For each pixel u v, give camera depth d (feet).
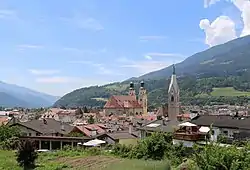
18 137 279.28
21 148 176.86
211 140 84.28
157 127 272.10
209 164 75.77
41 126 327.06
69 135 311.68
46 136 297.12
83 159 200.54
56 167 173.99
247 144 80.38
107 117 624.18
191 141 179.42
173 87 482.69
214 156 75.87
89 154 222.07
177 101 481.87
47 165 180.45
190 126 193.67
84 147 250.37
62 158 207.82
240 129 217.77
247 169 72.95
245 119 233.76
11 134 284.20
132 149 206.28
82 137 296.51
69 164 185.16
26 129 313.32
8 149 255.91
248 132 212.84
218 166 75.10
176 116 450.71
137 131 317.22
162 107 537.24
